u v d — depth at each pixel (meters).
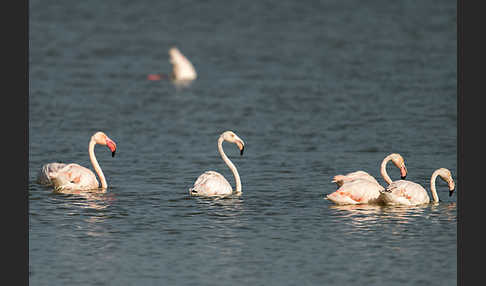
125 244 21.86
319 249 21.47
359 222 23.84
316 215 24.56
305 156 33.53
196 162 32.59
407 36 78.94
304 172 30.64
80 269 20.00
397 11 96.12
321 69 61.72
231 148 35.50
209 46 78.69
